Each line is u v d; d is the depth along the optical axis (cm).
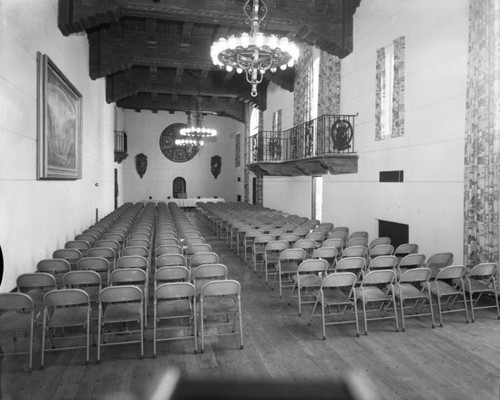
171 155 2631
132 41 1262
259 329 529
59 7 839
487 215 625
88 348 430
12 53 572
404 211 870
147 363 429
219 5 906
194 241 823
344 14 1027
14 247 586
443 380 391
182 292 455
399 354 452
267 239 843
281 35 1202
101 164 1516
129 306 473
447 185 741
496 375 402
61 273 581
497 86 609
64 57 897
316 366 423
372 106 1002
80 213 1096
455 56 721
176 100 2220
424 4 802
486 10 621
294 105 1533
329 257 712
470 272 557
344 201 1145
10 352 452
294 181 1582
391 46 936
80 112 1016
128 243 774
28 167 644
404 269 654
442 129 752
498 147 610
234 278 804
